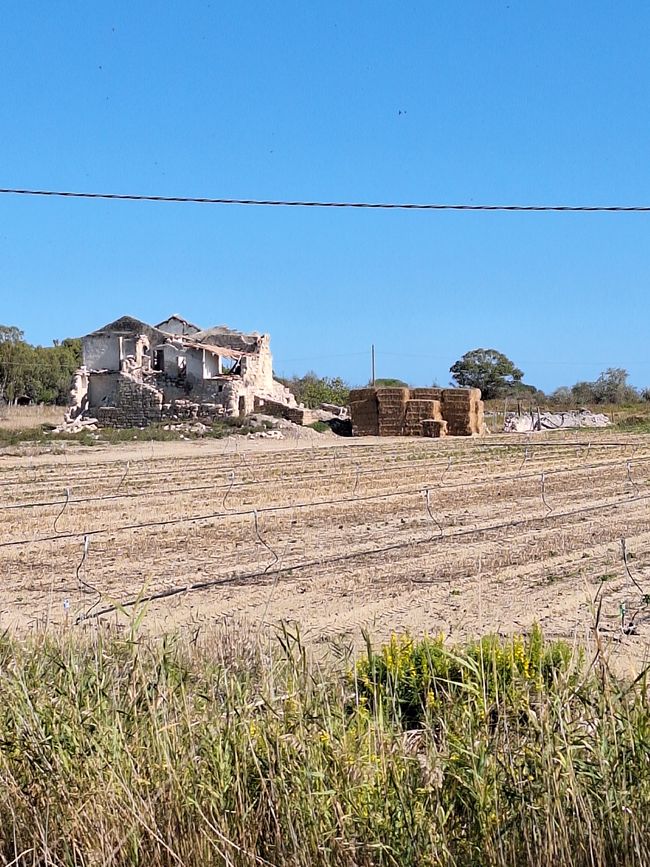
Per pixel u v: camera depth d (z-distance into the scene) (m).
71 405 71.12
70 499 27.91
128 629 12.12
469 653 8.62
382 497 27.66
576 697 6.43
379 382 126.75
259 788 6.03
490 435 69.94
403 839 5.52
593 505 25.27
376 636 12.02
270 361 79.56
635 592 14.40
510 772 5.74
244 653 8.91
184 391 71.19
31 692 7.09
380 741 6.22
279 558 17.86
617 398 119.75
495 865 5.45
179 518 23.45
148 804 5.92
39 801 6.22
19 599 14.61
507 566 16.64
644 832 5.47
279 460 43.78
